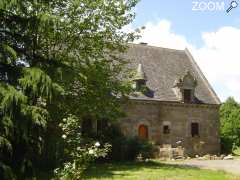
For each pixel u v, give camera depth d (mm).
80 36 24172
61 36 23125
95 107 24641
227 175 21109
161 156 34938
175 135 39031
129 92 26625
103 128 28953
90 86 24266
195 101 40562
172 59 43938
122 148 28922
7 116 11773
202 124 40812
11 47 12797
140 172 21219
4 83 12023
